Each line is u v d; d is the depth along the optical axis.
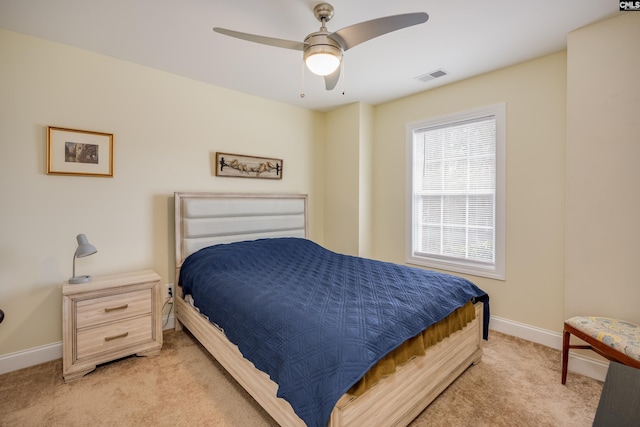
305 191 4.03
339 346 1.33
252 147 3.51
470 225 3.11
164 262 2.91
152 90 2.80
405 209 3.60
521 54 2.53
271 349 1.50
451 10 1.93
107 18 2.01
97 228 2.54
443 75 2.95
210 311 2.14
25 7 1.88
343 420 1.25
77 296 2.09
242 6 1.88
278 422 1.51
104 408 1.80
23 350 2.23
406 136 3.57
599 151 2.08
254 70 2.84
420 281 2.20
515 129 2.74
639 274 1.96
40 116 2.28
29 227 2.25
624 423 0.90
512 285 2.79
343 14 1.96
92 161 2.48
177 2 1.84
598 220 2.09
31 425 1.66
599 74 2.08
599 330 1.81
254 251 2.91
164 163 2.89
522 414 1.76
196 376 2.12
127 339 2.30
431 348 1.81
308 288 2.06
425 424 1.68
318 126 4.16
